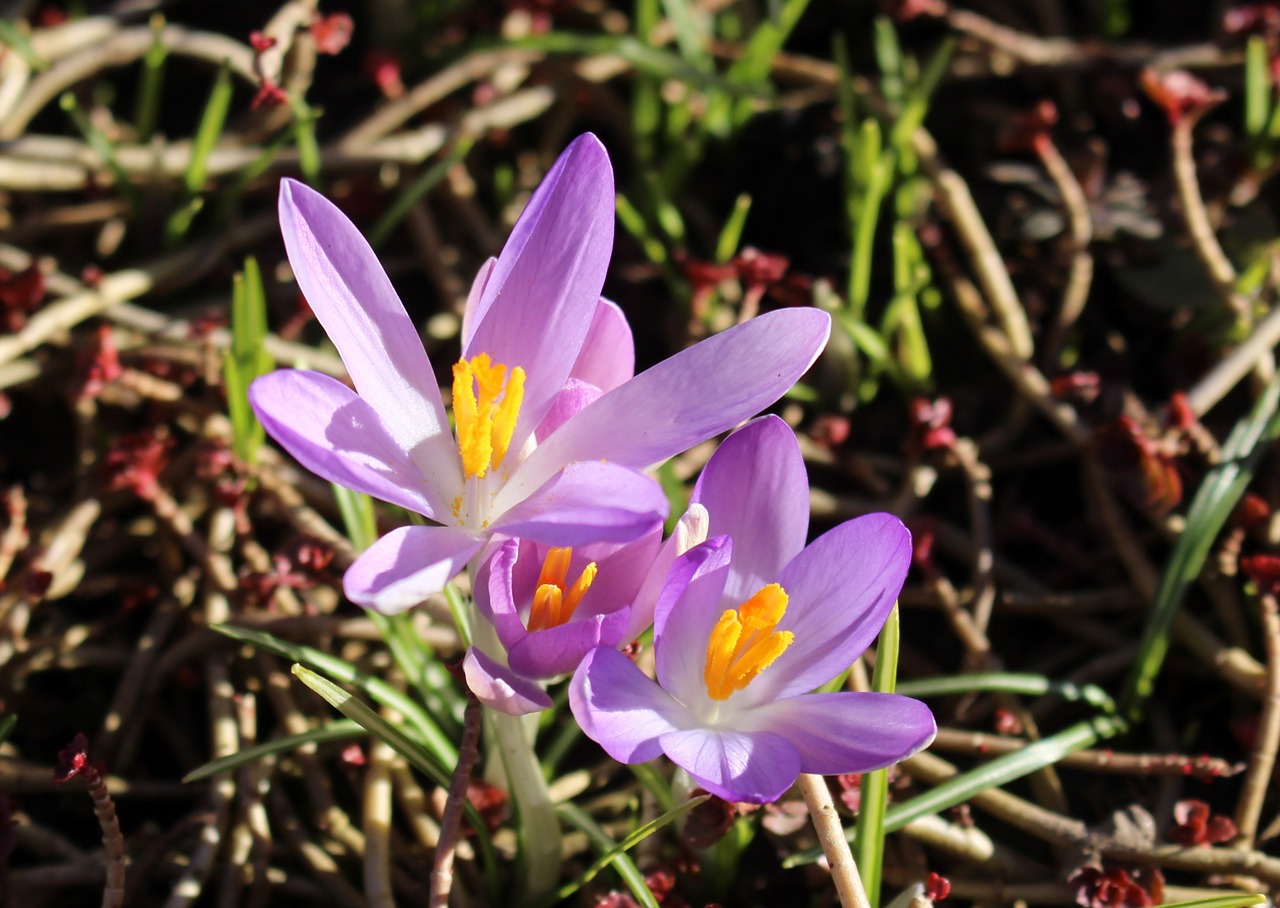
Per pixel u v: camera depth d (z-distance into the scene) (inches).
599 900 15.8
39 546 17.6
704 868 16.3
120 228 19.9
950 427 19.4
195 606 17.7
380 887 15.9
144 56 20.5
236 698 17.0
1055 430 19.3
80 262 19.8
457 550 14.1
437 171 19.5
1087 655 18.2
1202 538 17.3
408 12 21.9
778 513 14.9
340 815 16.6
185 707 17.4
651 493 13.7
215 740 16.7
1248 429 17.7
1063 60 21.4
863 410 19.5
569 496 14.1
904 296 18.7
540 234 14.8
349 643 17.5
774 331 14.4
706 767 14.0
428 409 14.6
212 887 16.4
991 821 17.0
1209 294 19.6
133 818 16.9
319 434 14.0
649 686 14.4
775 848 16.7
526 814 15.5
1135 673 17.2
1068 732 16.6
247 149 20.0
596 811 16.8
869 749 14.0
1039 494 19.1
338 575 17.3
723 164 21.3
